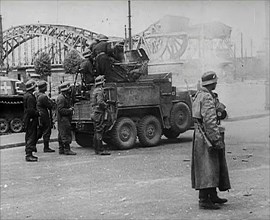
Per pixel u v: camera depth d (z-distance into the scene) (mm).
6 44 61500
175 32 35219
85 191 8367
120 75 14820
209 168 6629
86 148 14984
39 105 13922
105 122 13188
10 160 12547
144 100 14523
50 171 10625
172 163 11070
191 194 7781
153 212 6723
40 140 16875
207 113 6602
